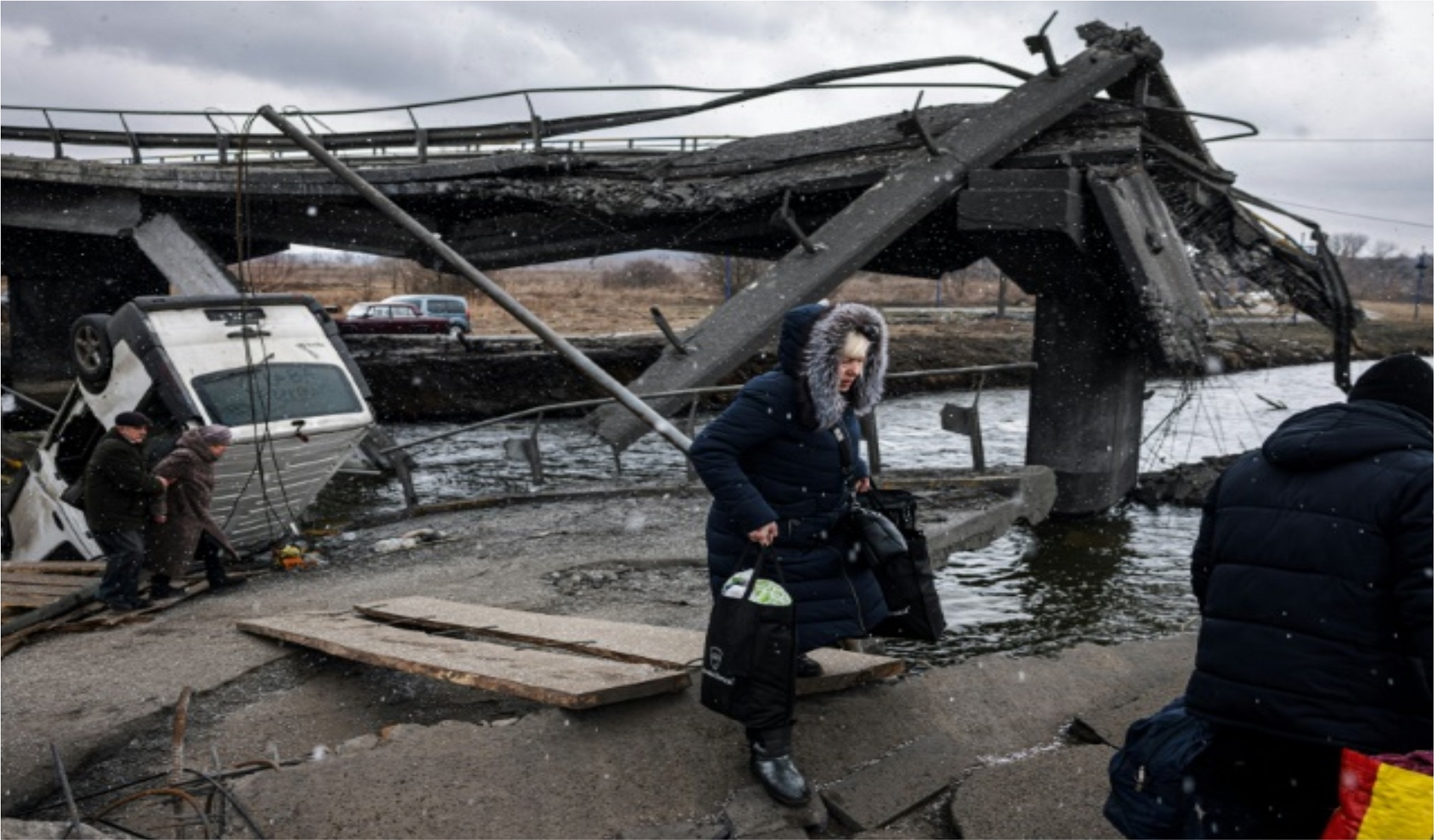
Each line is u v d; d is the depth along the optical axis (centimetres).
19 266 3130
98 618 891
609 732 479
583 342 3800
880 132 1875
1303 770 296
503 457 2341
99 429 1293
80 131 2566
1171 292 1641
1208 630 310
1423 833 266
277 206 2461
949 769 480
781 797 430
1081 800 443
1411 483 281
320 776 455
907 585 451
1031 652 1051
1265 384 3969
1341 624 286
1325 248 2025
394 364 3084
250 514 1233
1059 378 1823
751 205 1920
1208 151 1973
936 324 5406
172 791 430
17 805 491
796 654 432
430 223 2336
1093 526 1727
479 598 820
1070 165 1638
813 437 428
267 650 672
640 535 1055
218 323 1228
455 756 467
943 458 2256
